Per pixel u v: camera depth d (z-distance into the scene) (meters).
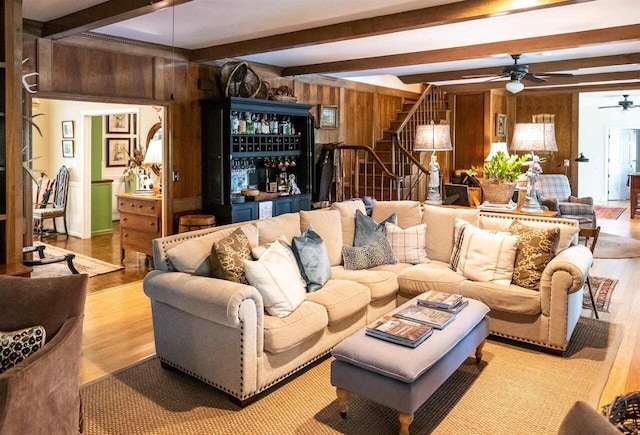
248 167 6.62
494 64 7.49
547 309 3.59
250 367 2.85
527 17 4.57
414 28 4.30
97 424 2.69
